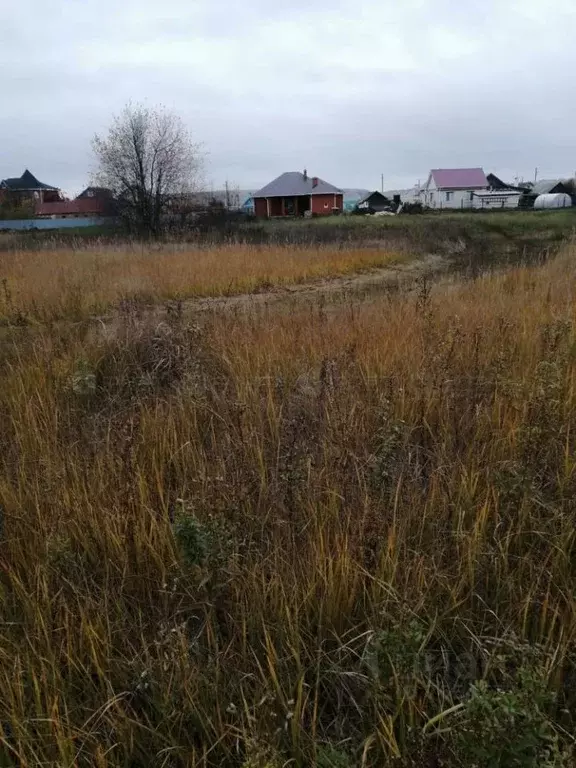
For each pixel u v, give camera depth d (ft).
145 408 14.19
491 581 8.08
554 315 18.75
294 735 5.93
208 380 15.47
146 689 6.70
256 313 23.02
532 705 5.31
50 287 33.76
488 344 16.08
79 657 7.09
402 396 12.68
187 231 107.96
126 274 41.73
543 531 8.61
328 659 7.06
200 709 6.40
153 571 8.59
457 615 7.41
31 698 6.68
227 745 6.22
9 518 9.66
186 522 7.63
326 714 6.78
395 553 8.05
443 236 87.35
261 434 11.99
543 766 5.02
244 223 132.67
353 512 9.25
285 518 9.21
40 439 12.47
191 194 122.52
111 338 19.56
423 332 17.13
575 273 27.58
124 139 115.65
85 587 8.38
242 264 48.47
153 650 7.40
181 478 10.87
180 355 17.90
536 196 253.03
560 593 7.38
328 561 8.14
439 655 7.27
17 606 8.11
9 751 6.13
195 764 5.95
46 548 8.54
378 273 52.80
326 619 7.39
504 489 9.19
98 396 16.89
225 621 7.80
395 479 10.02
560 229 98.48
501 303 21.08
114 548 8.86
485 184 275.39
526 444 9.70
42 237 107.04
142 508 9.39
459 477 10.16
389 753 5.78
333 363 13.83
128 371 17.95
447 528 9.09
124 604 8.09
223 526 8.27
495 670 6.81
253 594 7.73
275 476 10.19
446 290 26.43
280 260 52.34
